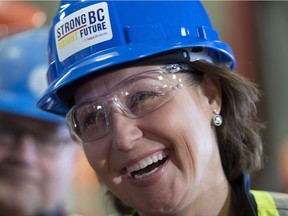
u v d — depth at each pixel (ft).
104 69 4.59
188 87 4.74
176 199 4.54
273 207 5.10
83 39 4.83
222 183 5.09
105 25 4.78
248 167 5.58
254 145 5.63
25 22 8.93
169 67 4.63
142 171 4.66
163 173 4.51
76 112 4.77
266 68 12.37
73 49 4.89
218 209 5.04
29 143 6.64
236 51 12.28
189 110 4.59
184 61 4.72
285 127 12.17
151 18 4.84
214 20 12.37
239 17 12.47
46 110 5.95
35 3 11.42
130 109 4.49
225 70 5.01
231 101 5.28
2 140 6.54
